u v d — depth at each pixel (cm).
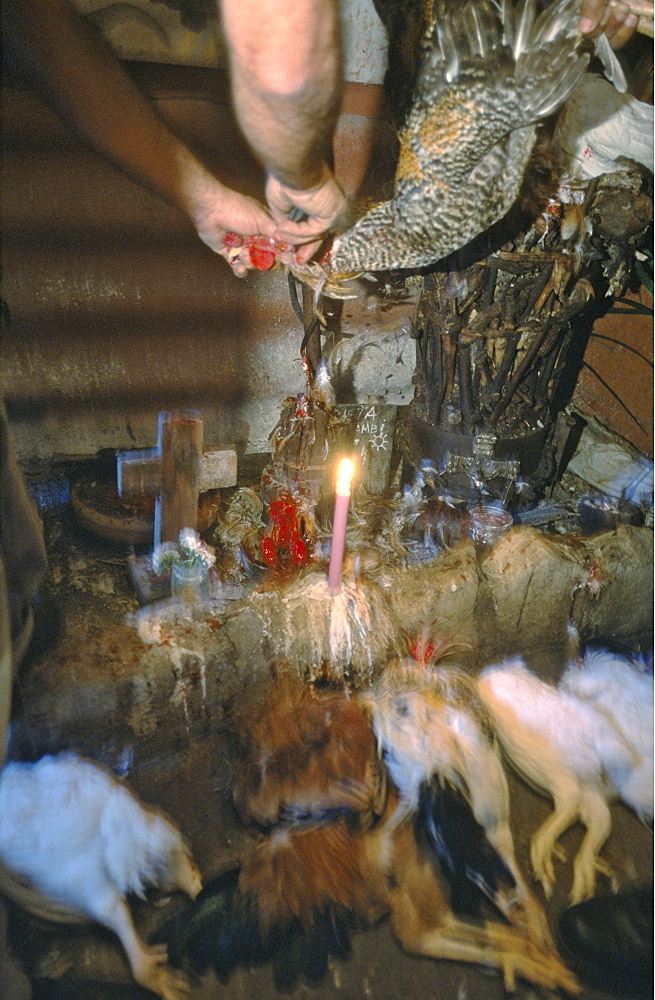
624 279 150
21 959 111
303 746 135
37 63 103
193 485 141
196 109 146
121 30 134
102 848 119
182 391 177
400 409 178
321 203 101
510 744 146
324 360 180
